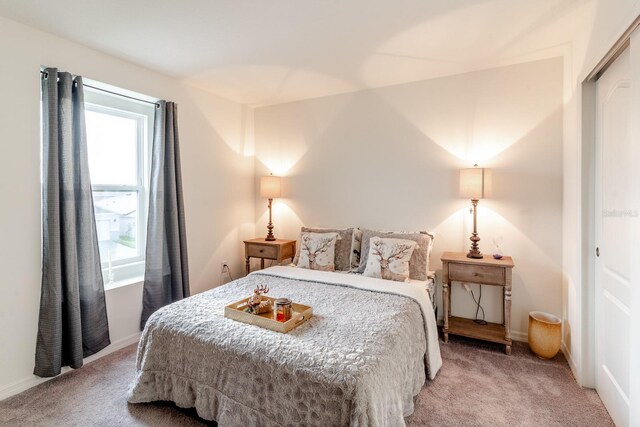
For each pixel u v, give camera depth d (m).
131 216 3.03
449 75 3.00
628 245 1.64
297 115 3.80
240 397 1.59
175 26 2.14
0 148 1.99
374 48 2.47
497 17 2.04
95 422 1.77
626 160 1.65
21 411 1.87
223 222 3.70
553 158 2.64
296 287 2.46
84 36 2.25
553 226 2.65
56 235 2.15
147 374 1.89
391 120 3.28
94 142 2.73
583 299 2.09
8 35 2.01
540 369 2.30
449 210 3.04
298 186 3.83
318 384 1.38
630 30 1.46
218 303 2.12
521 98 2.74
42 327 2.14
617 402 1.73
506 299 2.52
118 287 2.67
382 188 3.34
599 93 1.98
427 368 2.14
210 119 3.50
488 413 1.84
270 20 2.08
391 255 2.72
